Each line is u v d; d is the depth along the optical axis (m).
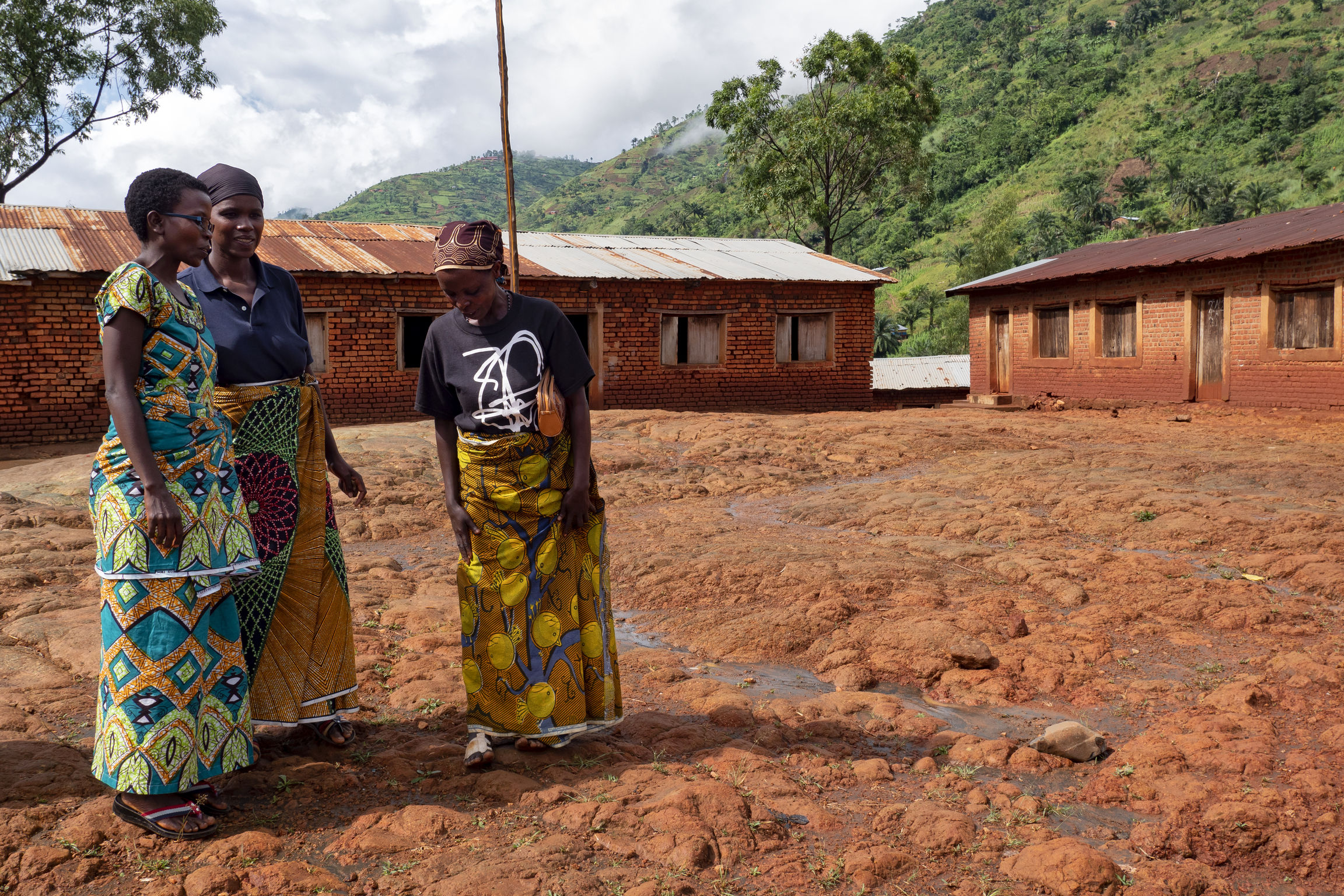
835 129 29.23
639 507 8.57
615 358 17.22
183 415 2.65
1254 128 115.69
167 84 23.72
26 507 7.49
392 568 6.30
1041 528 6.89
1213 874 2.53
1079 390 19.38
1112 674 4.15
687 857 2.52
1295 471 8.77
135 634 2.59
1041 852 2.57
